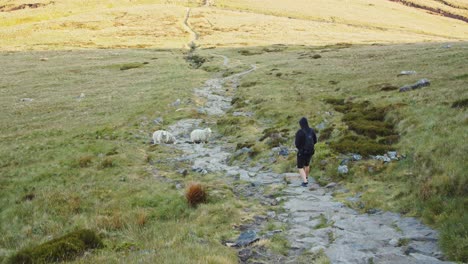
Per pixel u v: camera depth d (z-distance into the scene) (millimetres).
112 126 30578
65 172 20859
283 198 15188
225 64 67938
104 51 86688
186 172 19734
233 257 10055
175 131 30094
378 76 38469
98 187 18172
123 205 15852
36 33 111625
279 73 50031
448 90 24422
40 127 32312
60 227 14523
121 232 13352
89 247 11781
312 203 14336
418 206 12188
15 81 56375
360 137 20297
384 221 11984
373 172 16062
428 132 17391
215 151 24453
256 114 31672
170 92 42906
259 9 162750
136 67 65500
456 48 49062
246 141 25250
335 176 16781
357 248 10258
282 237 11500
